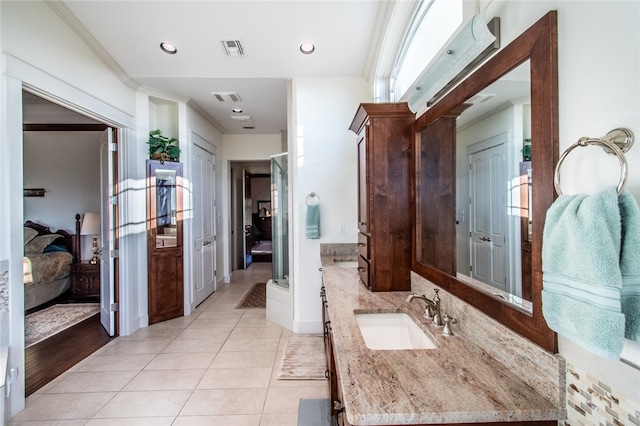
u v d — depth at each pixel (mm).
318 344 2893
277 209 3719
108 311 3195
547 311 720
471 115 1255
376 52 2594
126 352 2783
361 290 1951
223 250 5426
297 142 3164
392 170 1907
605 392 673
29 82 2043
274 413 1945
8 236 1893
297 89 3150
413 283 1867
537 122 852
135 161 3322
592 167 707
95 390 2193
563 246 673
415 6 1944
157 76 3107
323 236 3188
